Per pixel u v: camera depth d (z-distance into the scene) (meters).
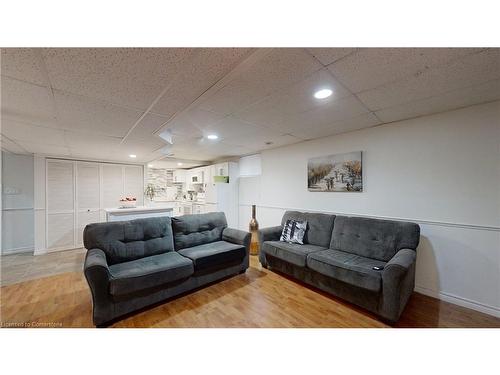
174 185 7.75
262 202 4.71
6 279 3.01
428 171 2.45
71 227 4.56
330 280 2.44
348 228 2.79
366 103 2.11
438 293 2.37
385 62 1.42
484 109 2.11
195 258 2.55
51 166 4.38
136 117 2.34
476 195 2.16
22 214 4.41
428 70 1.52
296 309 2.20
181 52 1.27
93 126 2.61
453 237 2.29
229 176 5.40
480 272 2.13
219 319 2.03
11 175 4.29
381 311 1.98
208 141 3.71
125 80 1.57
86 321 1.99
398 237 2.38
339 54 1.33
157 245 2.73
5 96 1.78
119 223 2.57
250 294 2.52
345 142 3.21
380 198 2.85
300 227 3.23
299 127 2.92
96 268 1.87
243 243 3.14
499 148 2.04
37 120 2.37
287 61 1.39
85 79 1.53
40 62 1.31
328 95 1.92
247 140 3.67
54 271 3.31
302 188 3.85
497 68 1.50
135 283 2.01
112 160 5.11
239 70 1.49
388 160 2.77
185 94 1.83
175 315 2.09
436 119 2.40
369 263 2.29
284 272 3.03
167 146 3.94
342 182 3.23
